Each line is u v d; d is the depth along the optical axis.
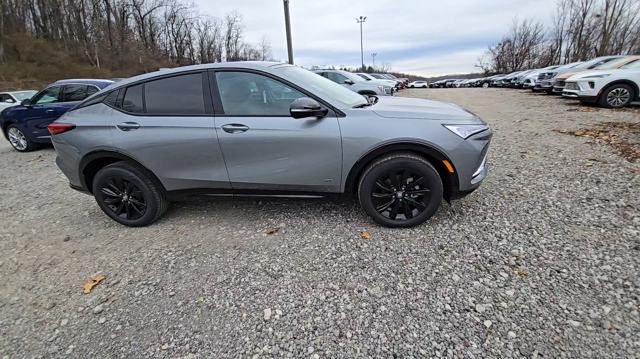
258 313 2.12
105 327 2.10
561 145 5.11
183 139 2.98
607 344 1.69
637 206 2.98
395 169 2.79
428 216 2.89
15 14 39.34
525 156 4.68
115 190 3.34
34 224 3.63
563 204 3.14
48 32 42.25
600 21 29.61
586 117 7.38
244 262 2.64
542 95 15.38
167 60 49.00
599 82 8.59
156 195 3.26
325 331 1.94
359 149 2.75
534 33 45.25
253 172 2.97
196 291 2.36
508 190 3.54
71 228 3.48
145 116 3.08
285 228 3.10
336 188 2.94
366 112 2.79
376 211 2.94
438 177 2.78
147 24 47.97
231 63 3.00
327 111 2.79
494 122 7.64
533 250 2.49
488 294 2.10
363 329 1.93
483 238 2.70
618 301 1.95
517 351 1.71
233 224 3.26
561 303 1.97
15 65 32.56
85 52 40.62
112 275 2.62
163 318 2.13
